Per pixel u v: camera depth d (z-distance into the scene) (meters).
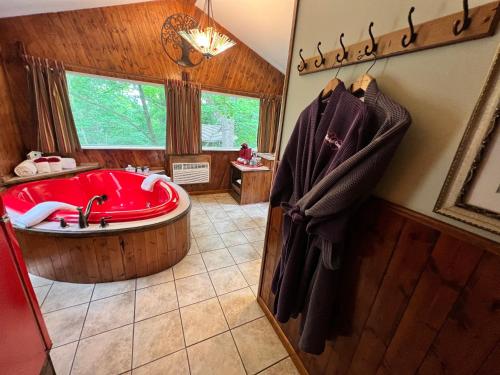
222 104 3.75
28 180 2.30
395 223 0.72
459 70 0.56
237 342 1.41
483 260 0.54
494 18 0.48
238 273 2.03
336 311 0.98
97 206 2.64
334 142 0.81
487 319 0.54
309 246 0.91
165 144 3.44
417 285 0.68
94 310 1.55
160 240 1.87
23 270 0.76
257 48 3.43
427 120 0.64
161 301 1.66
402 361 0.75
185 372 1.23
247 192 3.61
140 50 2.90
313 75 1.04
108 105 3.05
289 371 1.28
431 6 0.60
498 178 0.50
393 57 0.71
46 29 2.42
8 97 2.36
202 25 3.17
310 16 1.04
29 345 0.77
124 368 1.22
